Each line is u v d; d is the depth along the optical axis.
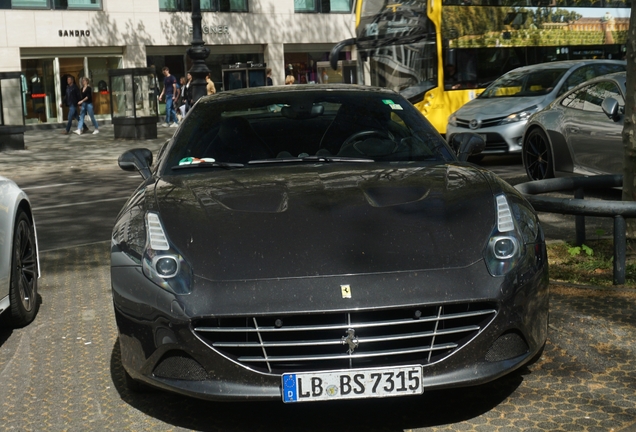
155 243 3.67
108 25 32.69
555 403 3.79
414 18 16.81
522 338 3.61
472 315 3.45
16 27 30.81
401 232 3.67
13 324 5.40
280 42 36.72
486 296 3.45
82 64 32.56
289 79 30.48
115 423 3.78
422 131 5.02
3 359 4.82
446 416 3.71
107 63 33.16
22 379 4.45
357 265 3.48
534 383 4.03
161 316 3.46
